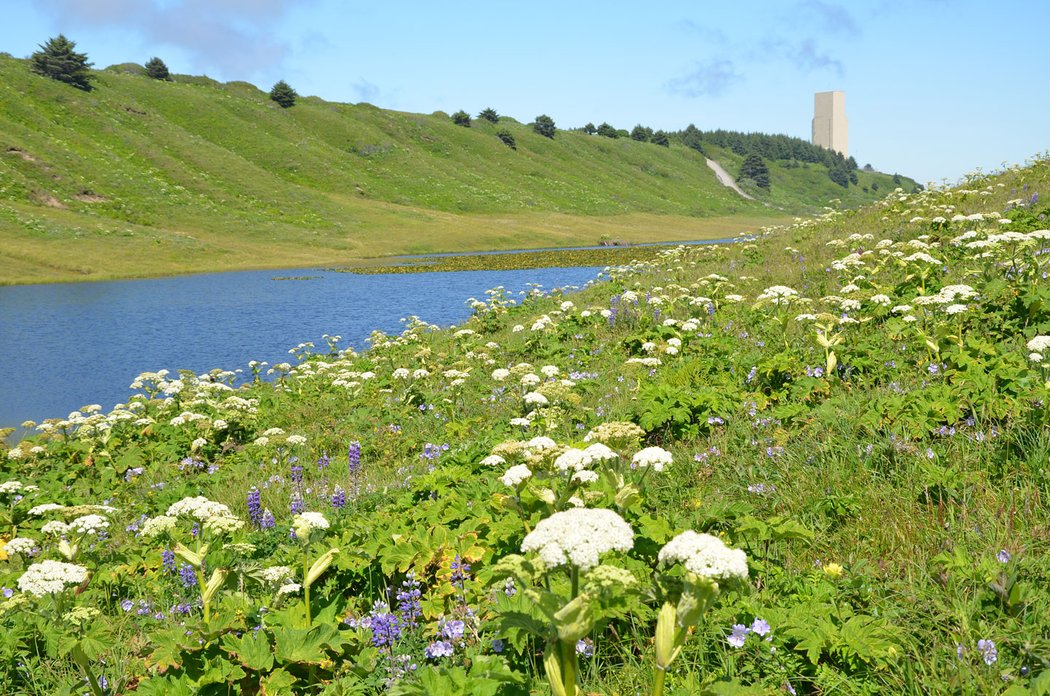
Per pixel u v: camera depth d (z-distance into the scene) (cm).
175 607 595
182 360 2688
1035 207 1777
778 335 1237
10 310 4225
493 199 14512
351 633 455
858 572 467
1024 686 348
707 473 694
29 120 10638
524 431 974
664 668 293
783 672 385
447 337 2241
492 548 540
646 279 2614
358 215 11119
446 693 365
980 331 973
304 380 1762
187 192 10238
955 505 536
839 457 658
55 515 984
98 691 459
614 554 461
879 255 1698
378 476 1007
